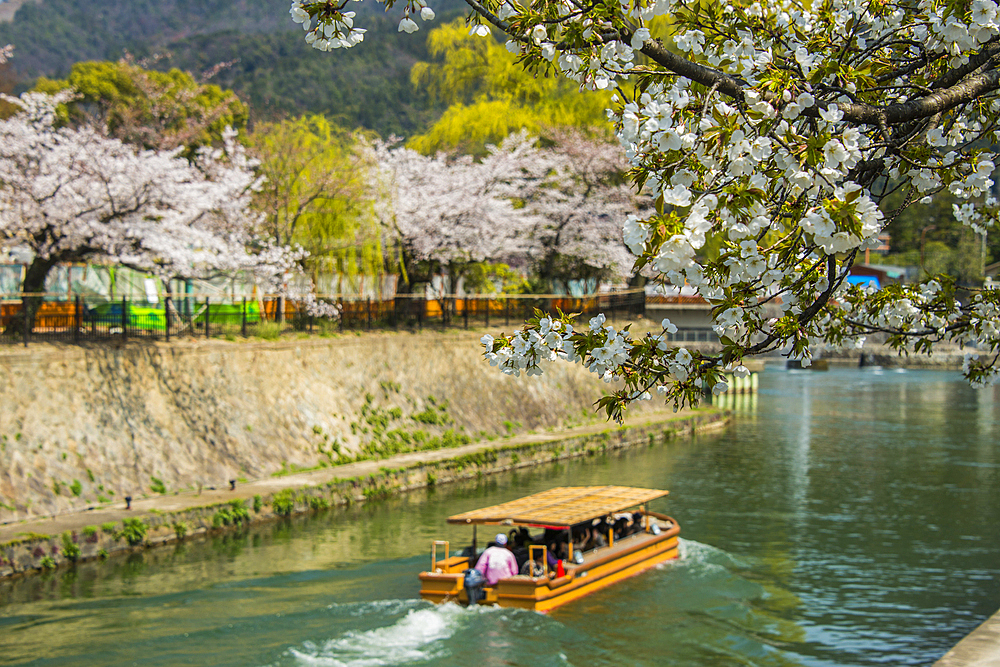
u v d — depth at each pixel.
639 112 4.61
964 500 26.11
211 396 25.92
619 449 36.25
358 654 13.74
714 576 18.50
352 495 25.31
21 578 17.44
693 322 67.19
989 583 18.45
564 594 16.22
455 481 28.89
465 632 14.69
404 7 4.65
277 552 19.88
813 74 4.90
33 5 189.25
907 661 14.48
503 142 42.19
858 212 4.23
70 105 46.25
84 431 21.88
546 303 45.78
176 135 43.00
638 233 4.26
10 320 24.12
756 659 14.36
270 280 30.61
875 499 26.20
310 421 28.34
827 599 17.39
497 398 36.28
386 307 38.12
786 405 51.69
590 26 4.72
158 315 29.73
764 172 4.64
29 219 23.33
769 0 5.59
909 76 6.30
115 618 15.23
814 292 5.73
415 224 37.69
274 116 36.38
